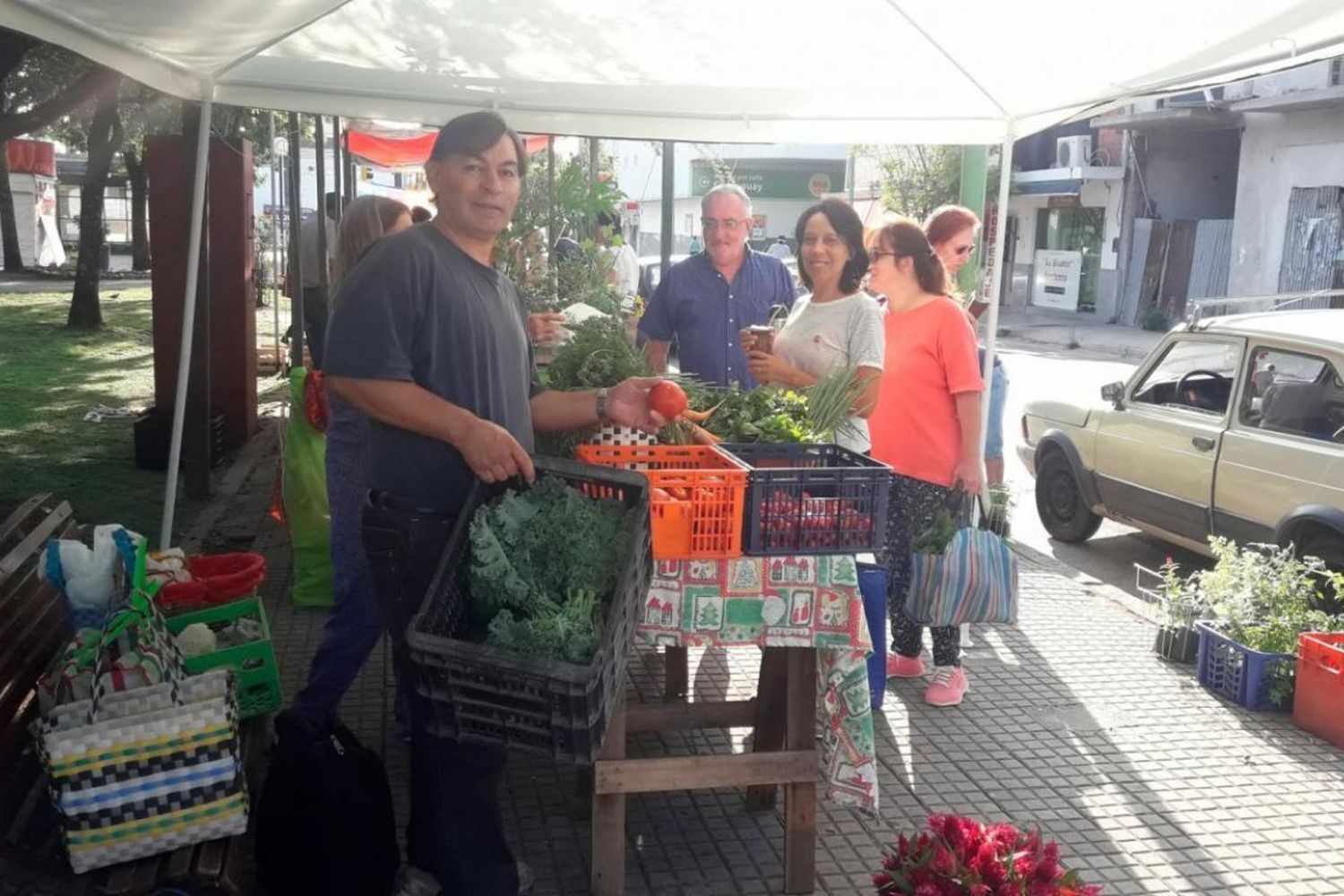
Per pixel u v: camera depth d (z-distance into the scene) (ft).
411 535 10.53
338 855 10.87
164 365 31.65
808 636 11.68
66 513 16.16
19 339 60.44
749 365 15.60
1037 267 107.24
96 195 65.00
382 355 10.09
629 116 22.94
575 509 10.15
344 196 52.16
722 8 16.90
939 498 17.26
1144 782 15.11
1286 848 13.56
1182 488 23.95
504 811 13.85
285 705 16.47
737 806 14.19
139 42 15.89
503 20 17.75
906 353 17.11
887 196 70.08
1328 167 71.56
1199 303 24.66
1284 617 17.92
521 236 25.82
